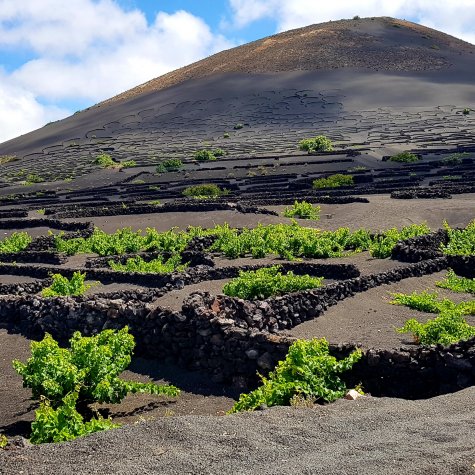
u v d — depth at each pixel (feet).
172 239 91.71
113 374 36.29
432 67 477.36
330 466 20.03
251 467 20.36
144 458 21.24
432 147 238.68
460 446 21.27
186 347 43.91
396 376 34.94
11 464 20.89
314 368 33.76
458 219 103.71
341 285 56.44
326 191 154.30
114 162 289.12
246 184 189.16
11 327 55.62
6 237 119.44
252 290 55.36
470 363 33.45
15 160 367.04
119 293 58.65
